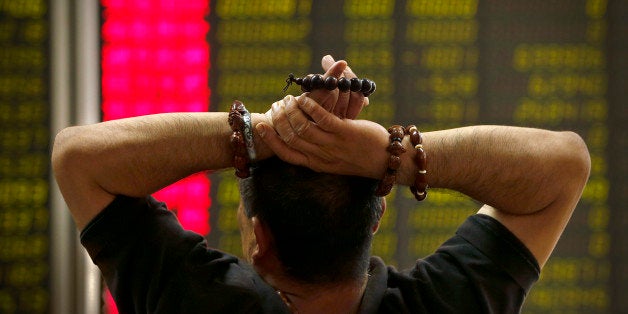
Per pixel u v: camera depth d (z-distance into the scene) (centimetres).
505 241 151
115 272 145
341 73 137
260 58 384
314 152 136
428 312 147
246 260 159
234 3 384
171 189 382
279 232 139
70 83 378
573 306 393
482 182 149
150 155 140
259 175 141
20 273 379
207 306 141
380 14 387
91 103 379
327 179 138
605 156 391
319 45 385
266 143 138
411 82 387
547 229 153
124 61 380
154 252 143
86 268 383
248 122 139
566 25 389
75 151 139
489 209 158
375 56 386
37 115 380
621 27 389
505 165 148
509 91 389
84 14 377
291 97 137
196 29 383
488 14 388
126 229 143
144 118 143
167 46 382
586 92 390
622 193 391
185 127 142
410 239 389
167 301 142
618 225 391
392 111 386
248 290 141
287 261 141
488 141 149
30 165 380
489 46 388
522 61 389
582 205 393
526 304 395
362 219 140
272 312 141
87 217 144
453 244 154
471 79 388
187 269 142
